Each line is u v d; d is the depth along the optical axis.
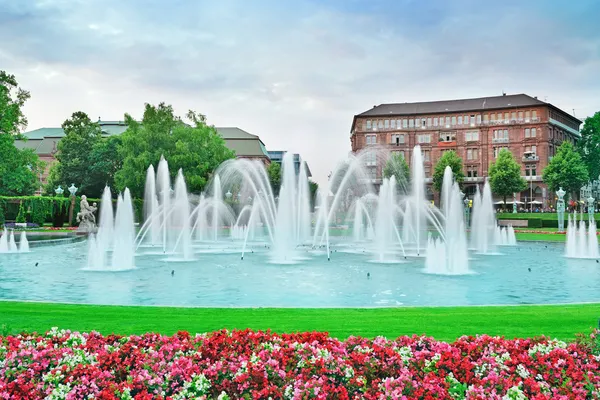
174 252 32.53
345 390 6.19
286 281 19.05
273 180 100.06
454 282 19.16
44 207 59.94
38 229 55.41
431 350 7.68
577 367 6.79
